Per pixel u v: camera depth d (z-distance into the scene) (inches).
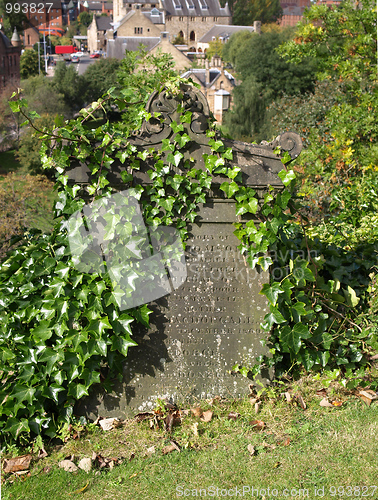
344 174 401.4
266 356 162.6
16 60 1831.9
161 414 152.4
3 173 1113.4
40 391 146.3
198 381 160.6
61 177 149.0
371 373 173.0
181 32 4170.8
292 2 4820.4
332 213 315.0
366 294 195.0
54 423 147.7
